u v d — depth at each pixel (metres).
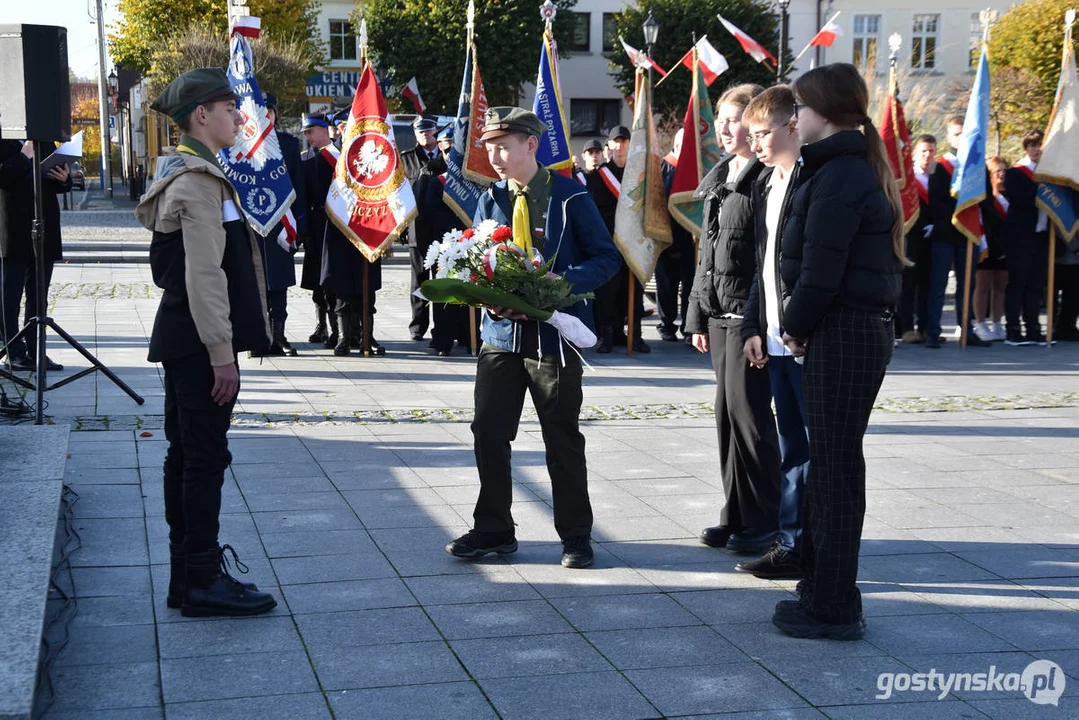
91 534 4.87
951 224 11.16
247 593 4.06
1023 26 22.50
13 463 4.98
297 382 8.87
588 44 43.12
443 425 7.32
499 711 3.31
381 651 3.74
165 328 3.84
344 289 10.14
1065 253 11.76
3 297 8.55
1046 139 11.21
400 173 9.86
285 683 3.48
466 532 5.04
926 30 40.44
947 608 4.22
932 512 5.50
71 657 3.65
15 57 6.82
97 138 68.50
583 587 4.41
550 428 4.61
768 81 35.16
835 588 3.89
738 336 4.70
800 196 3.79
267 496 5.55
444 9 35.91
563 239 4.71
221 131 3.88
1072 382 9.42
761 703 3.39
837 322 3.75
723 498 5.70
